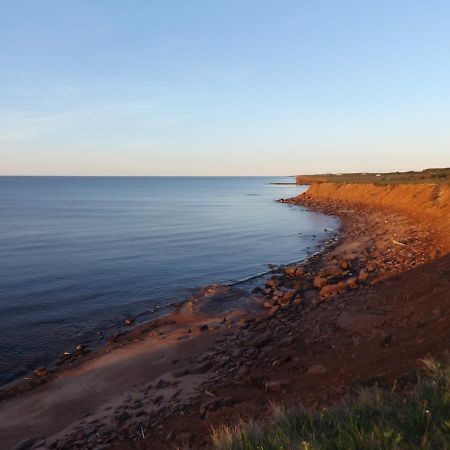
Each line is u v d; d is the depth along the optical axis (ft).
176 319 58.49
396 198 198.59
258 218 216.74
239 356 42.11
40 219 216.54
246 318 55.42
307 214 233.55
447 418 12.70
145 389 37.27
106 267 97.50
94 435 30.07
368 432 12.59
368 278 71.31
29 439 30.63
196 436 25.52
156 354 45.60
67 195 504.43
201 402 32.37
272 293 70.28
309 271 87.51
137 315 63.00
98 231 167.22
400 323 38.14
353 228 156.15
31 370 44.39
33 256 111.75
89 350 49.29
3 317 61.41
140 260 106.22
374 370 26.63
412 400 14.71
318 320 49.83
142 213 253.44
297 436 13.62
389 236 121.19
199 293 73.36
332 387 26.53
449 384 15.10
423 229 119.75
